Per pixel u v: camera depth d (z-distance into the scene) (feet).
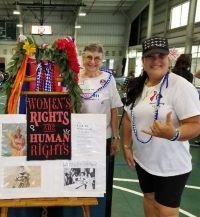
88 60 7.75
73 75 6.30
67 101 5.98
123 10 70.64
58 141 5.87
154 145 5.73
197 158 15.67
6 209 5.88
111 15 73.92
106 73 8.14
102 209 7.68
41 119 5.84
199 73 12.37
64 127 5.88
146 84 6.07
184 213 9.70
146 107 5.74
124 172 13.20
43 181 5.85
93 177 5.94
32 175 5.82
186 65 13.29
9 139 5.75
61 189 5.89
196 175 13.14
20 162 5.79
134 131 6.07
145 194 6.44
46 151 5.84
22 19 70.28
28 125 5.79
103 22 74.38
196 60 39.99
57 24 74.74
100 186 5.96
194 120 5.19
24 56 6.28
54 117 5.87
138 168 6.33
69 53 6.36
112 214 9.45
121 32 75.25
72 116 5.90
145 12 64.23
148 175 6.15
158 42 5.53
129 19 71.15
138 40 68.74
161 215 5.93
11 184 5.78
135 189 11.42
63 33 75.10
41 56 6.43
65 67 6.32
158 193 5.91
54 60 6.40
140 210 9.78
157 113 5.53
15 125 5.76
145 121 5.78
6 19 73.00
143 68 5.98
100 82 7.93
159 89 5.63
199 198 10.85
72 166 5.89
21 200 5.82
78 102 6.26
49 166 5.85
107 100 8.01
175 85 5.43
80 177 5.91
